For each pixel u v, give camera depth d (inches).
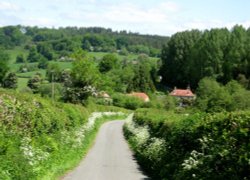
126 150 1222.9
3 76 3580.2
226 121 523.8
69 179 685.3
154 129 1032.8
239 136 459.5
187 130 652.7
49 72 4404.5
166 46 5940.0
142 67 5718.5
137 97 4343.0
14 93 749.9
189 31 5634.8
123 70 5930.1
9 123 569.6
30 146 574.2
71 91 3036.4
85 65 3046.3
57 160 719.1
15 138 548.1
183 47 5511.8
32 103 746.8
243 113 508.4
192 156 571.2
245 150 429.4
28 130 639.1
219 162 471.2
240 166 426.6
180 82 5408.5
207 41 4594.0
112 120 3105.3
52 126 812.6
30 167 529.3
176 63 5531.5
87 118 1632.6
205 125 586.2
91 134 1563.7
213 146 523.2
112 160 982.4
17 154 510.0
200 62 4581.7
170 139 740.0
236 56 4121.6
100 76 3186.5
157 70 6186.0
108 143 1429.6
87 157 1021.2
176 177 573.3
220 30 4724.4
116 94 4421.8
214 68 4360.2
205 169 498.3
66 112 1101.1
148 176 745.6
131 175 755.4
